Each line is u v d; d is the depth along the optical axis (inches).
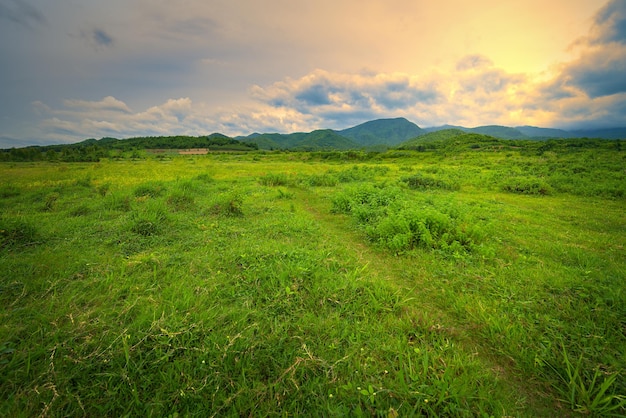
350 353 103.1
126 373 89.6
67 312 123.6
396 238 215.6
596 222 306.5
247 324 118.9
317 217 343.0
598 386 90.0
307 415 81.9
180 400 84.0
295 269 166.1
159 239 230.4
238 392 85.5
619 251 216.8
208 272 170.9
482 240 230.4
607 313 127.6
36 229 227.3
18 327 109.4
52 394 82.8
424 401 83.7
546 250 215.0
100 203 359.9
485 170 913.5
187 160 1866.4
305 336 113.1
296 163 1673.2
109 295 139.0
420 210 279.0
